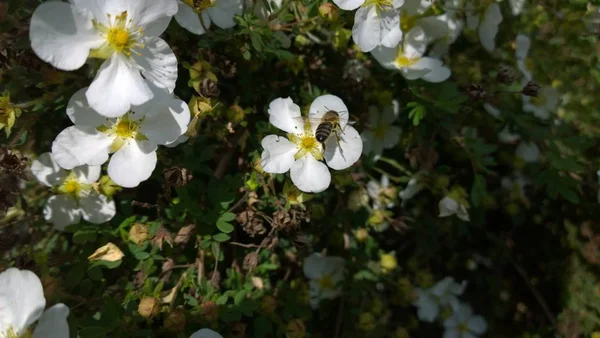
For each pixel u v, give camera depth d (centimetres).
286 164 17
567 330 28
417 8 20
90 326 16
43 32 14
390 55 20
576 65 26
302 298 21
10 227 19
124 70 15
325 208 22
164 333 18
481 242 28
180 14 17
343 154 17
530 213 28
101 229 18
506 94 23
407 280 24
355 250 22
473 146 22
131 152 16
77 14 14
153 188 20
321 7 18
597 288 27
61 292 16
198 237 18
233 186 18
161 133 16
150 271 18
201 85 17
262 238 20
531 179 26
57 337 14
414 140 22
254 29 18
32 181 20
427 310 26
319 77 22
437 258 28
